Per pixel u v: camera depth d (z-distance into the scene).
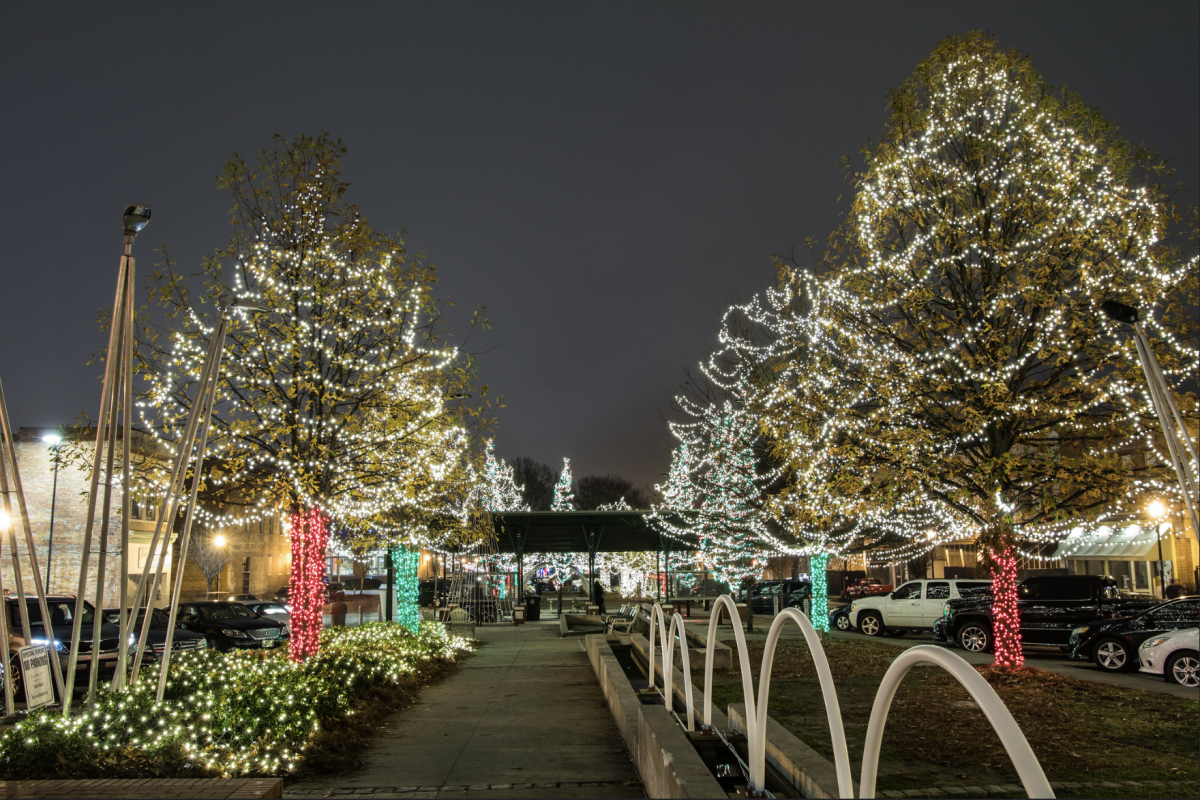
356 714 10.01
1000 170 12.79
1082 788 6.76
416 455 13.34
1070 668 16.69
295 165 12.91
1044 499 11.89
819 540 19.34
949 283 12.95
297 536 12.51
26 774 6.48
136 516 39.78
